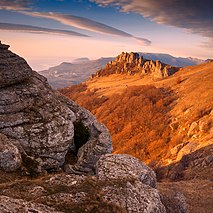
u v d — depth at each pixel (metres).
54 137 29.80
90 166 30.66
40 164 27.91
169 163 68.88
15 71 31.30
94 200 18.75
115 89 186.62
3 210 14.12
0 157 24.42
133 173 23.27
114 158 25.42
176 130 97.75
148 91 143.75
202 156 62.50
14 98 30.19
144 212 18.75
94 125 36.12
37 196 18.64
